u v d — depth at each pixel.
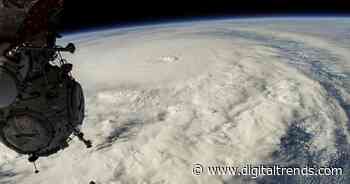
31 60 3.08
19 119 3.16
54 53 3.35
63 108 3.37
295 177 9.84
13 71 2.90
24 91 3.14
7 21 2.72
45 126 3.25
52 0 2.87
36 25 2.83
